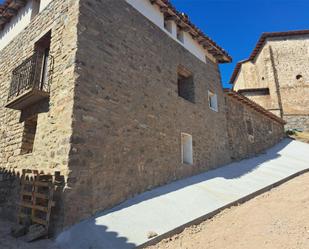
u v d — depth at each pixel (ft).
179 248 10.79
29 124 18.76
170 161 20.93
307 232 11.08
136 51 20.04
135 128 18.06
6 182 17.97
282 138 47.91
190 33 28.78
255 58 68.49
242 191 18.38
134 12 21.04
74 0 16.66
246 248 10.31
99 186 14.32
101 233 11.70
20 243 11.29
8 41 25.16
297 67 59.98
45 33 18.99
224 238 11.50
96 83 15.71
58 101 15.20
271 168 26.30
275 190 19.22
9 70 23.20
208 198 16.78
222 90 33.22
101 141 15.11
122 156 16.43
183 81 28.40
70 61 15.06
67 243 11.14
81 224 12.47
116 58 17.85
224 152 29.55
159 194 17.15
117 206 14.90
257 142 37.99
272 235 11.25
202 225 13.26
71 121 13.57
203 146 25.99
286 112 56.75
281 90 58.80
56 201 12.59
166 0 23.65
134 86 18.92
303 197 16.21
